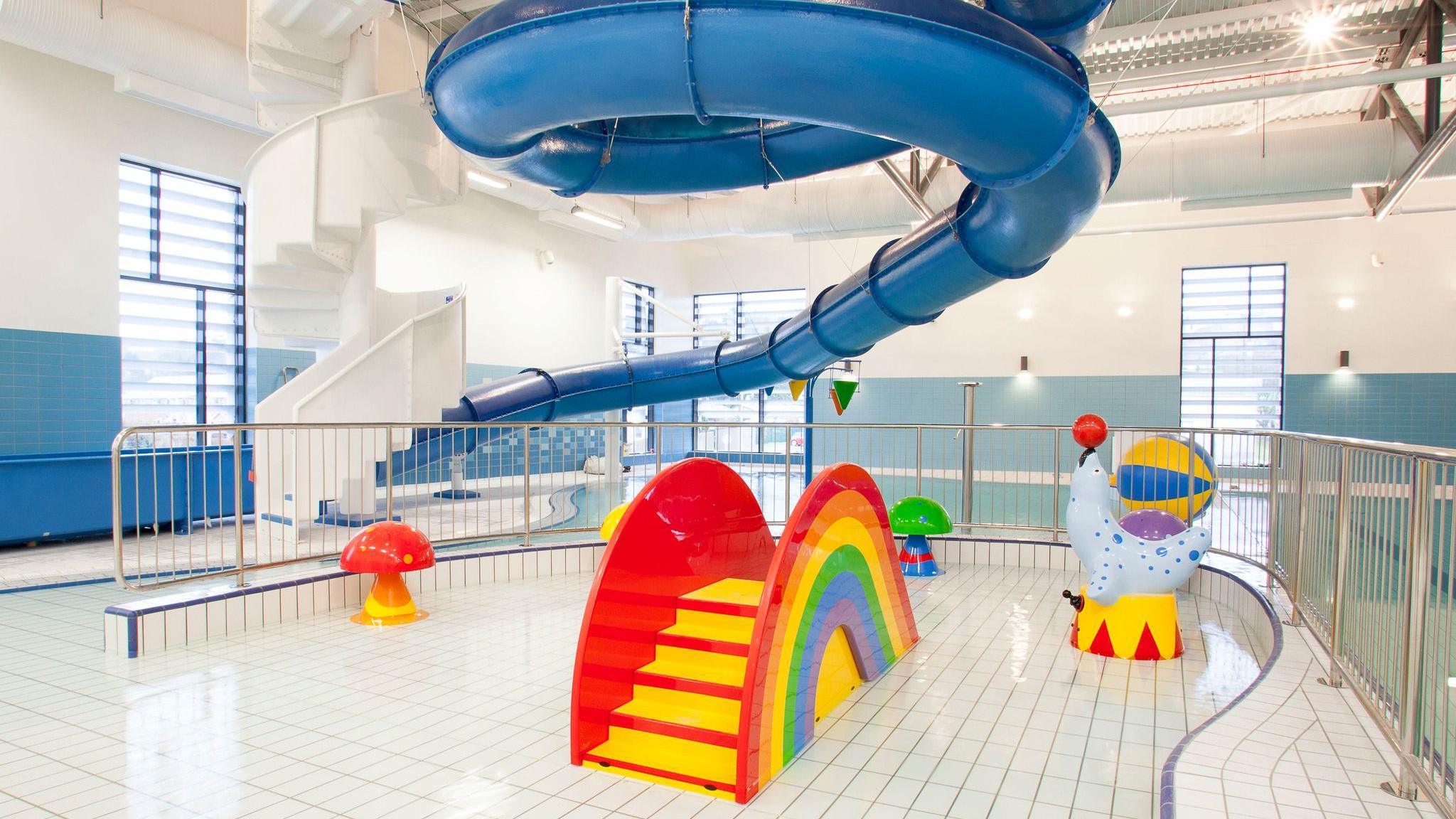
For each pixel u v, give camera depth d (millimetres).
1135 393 14102
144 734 3037
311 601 4906
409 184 6477
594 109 3621
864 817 2418
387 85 9180
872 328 7359
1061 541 6445
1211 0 7590
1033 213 4676
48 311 7445
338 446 6367
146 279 8516
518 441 12914
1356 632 2850
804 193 11242
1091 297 14375
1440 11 7395
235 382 9414
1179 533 3986
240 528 4758
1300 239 13164
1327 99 10594
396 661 3973
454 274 11812
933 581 5824
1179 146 9078
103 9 6754
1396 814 1966
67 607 5004
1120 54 8547
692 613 3340
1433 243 12508
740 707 2754
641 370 9422
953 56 3285
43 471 6617
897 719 3205
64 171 7559
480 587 5684
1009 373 14930
